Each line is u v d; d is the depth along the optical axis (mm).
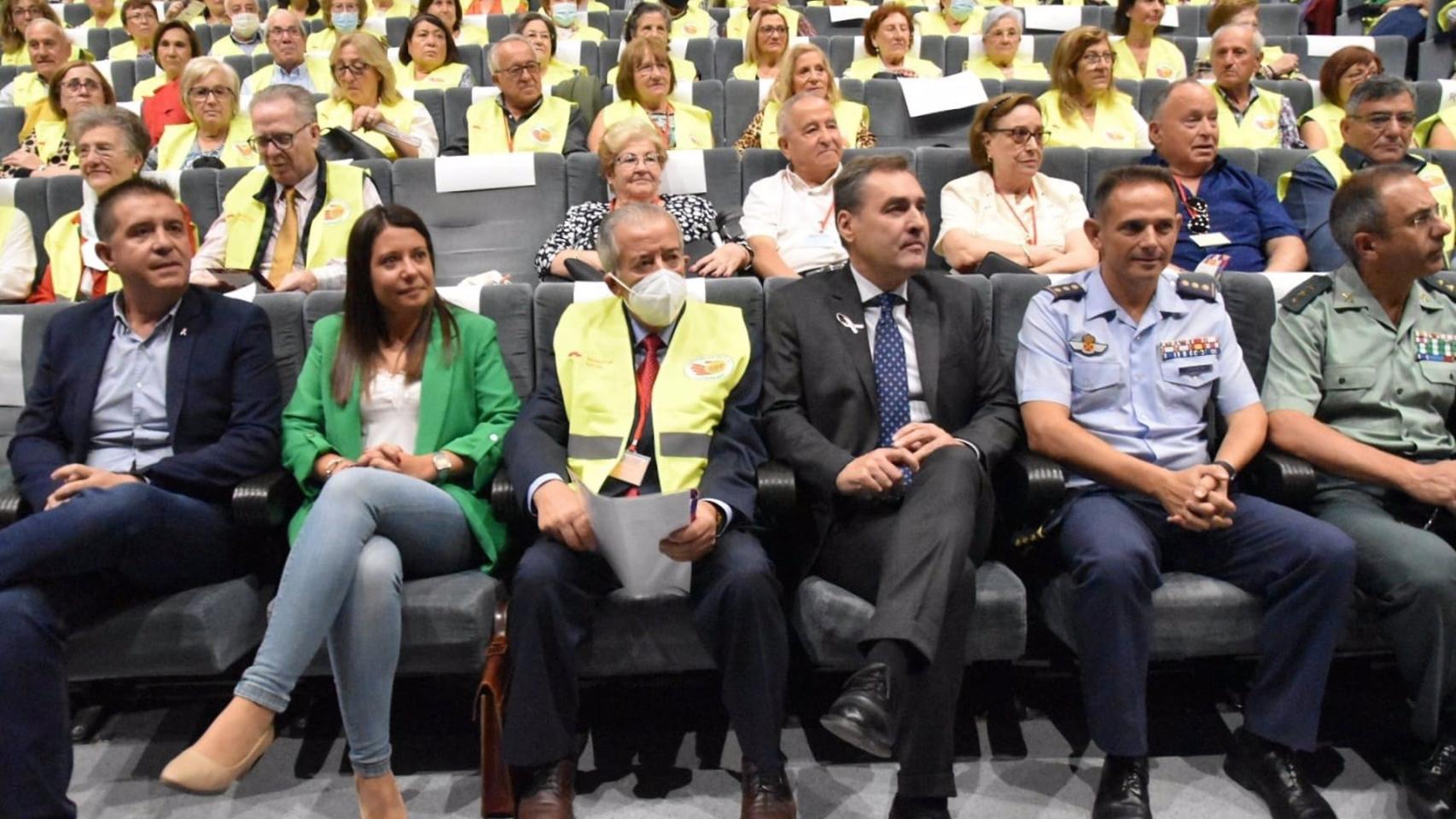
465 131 3896
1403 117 2836
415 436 1875
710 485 1700
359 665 1534
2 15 5484
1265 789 1633
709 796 1670
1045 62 5066
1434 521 1805
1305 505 1902
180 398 1867
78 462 1879
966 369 1896
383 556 1569
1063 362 1894
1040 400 1866
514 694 1553
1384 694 1967
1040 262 2750
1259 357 2027
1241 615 1671
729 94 4168
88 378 1892
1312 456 1837
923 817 1540
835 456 1720
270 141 2654
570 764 1596
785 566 1842
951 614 1550
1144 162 2986
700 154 3107
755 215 2975
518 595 1565
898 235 1829
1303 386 1915
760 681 1554
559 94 4129
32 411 1900
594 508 1538
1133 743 1557
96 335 1921
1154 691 1974
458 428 1889
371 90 3814
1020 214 2910
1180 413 1882
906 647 1465
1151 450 1850
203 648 1631
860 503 1739
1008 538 1872
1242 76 3812
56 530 1528
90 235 2834
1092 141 3736
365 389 1872
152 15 5648
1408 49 5129
